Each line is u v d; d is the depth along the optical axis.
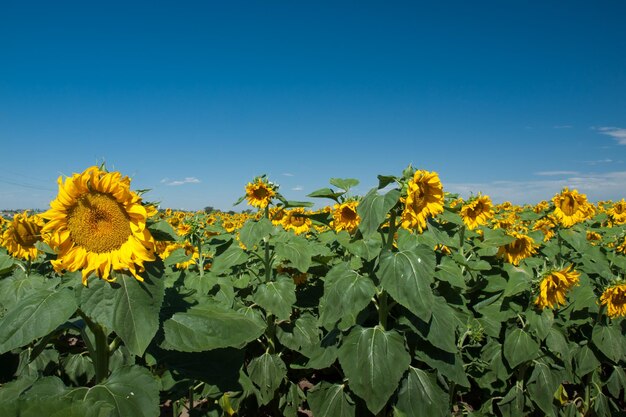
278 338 5.65
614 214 12.21
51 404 2.09
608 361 5.66
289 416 5.48
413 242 5.05
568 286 4.80
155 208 2.62
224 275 6.80
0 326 2.20
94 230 2.37
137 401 2.29
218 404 4.66
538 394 4.93
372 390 3.70
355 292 3.76
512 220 12.55
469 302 5.96
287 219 9.90
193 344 2.46
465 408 5.10
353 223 7.16
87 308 2.28
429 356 4.12
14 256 5.36
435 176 3.64
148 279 2.43
